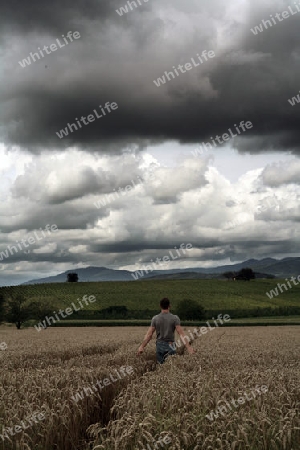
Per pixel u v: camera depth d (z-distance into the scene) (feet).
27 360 51.70
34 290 385.70
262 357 48.73
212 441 19.04
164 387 26.76
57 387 28.78
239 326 225.97
